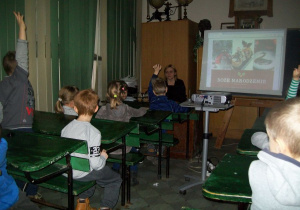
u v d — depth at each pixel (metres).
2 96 2.22
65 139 1.65
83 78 3.85
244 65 3.94
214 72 4.09
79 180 1.84
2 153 1.25
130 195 2.62
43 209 2.32
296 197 0.83
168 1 5.34
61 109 2.75
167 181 2.95
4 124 2.24
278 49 3.77
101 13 4.19
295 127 0.83
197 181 2.80
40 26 3.20
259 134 1.75
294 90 2.36
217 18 5.11
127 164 2.29
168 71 4.19
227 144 4.37
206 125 2.74
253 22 4.84
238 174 1.36
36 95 3.23
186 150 3.52
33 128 2.20
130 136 2.31
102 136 1.90
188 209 1.24
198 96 2.76
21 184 2.13
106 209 1.98
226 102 2.68
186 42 4.70
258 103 4.04
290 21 4.75
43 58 3.26
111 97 2.56
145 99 4.48
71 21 3.58
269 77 3.83
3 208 1.30
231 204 2.51
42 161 1.34
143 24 4.95
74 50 3.66
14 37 2.93
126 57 5.00
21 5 2.97
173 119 3.25
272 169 0.87
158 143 2.91
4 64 2.30
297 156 0.86
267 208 0.91
